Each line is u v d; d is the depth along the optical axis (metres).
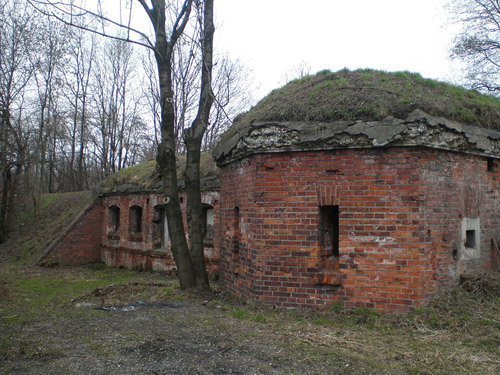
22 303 9.04
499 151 7.89
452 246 7.02
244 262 7.85
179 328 5.93
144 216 14.53
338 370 4.51
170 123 8.84
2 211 19.42
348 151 6.82
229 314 6.85
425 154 6.65
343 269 6.75
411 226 6.46
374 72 8.47
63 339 5.47
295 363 4.68
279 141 7.14
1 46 18.80
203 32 9.35
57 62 23.39
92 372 4.36
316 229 6.93
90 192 21.00
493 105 8.35
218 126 18.48
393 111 6.75
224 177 9.23
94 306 7.89
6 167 19.23
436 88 7.99
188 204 9.29
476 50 17.23
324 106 7.18
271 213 7.21
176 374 4.32
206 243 11.39
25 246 18.11
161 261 13.65
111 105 31.30
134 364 4.58
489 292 6.96
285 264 7.07
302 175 7.07
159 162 8.91
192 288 8.72
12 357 4.81
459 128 7.00
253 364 4.62
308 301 6.91
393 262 6.51
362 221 6.68
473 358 4.91
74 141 30.77
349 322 6.33
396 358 4.92
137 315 6.72
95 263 17.31
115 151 31.03
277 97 8.34
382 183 6.62
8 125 19.44
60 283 12.27
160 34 8.77
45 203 21.67
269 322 6.36
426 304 6.50
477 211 7.57
